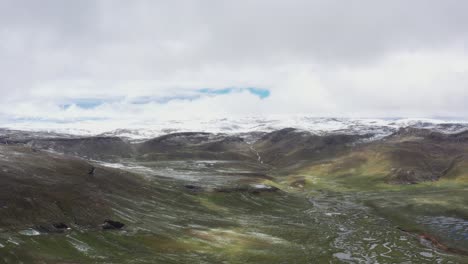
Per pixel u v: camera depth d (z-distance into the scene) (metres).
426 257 96.38
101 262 75.94
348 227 130.25
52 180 118.00
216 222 127.25
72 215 98.31
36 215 90.56
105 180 142.25
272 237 112.62
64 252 77.69
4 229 79.44
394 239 113.81
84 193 116.25
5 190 96.19
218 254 91.06
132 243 91.19
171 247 92.62
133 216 113.75
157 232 103.12
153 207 131.88
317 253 97.75
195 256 87.75
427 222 132.25
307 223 136.25
